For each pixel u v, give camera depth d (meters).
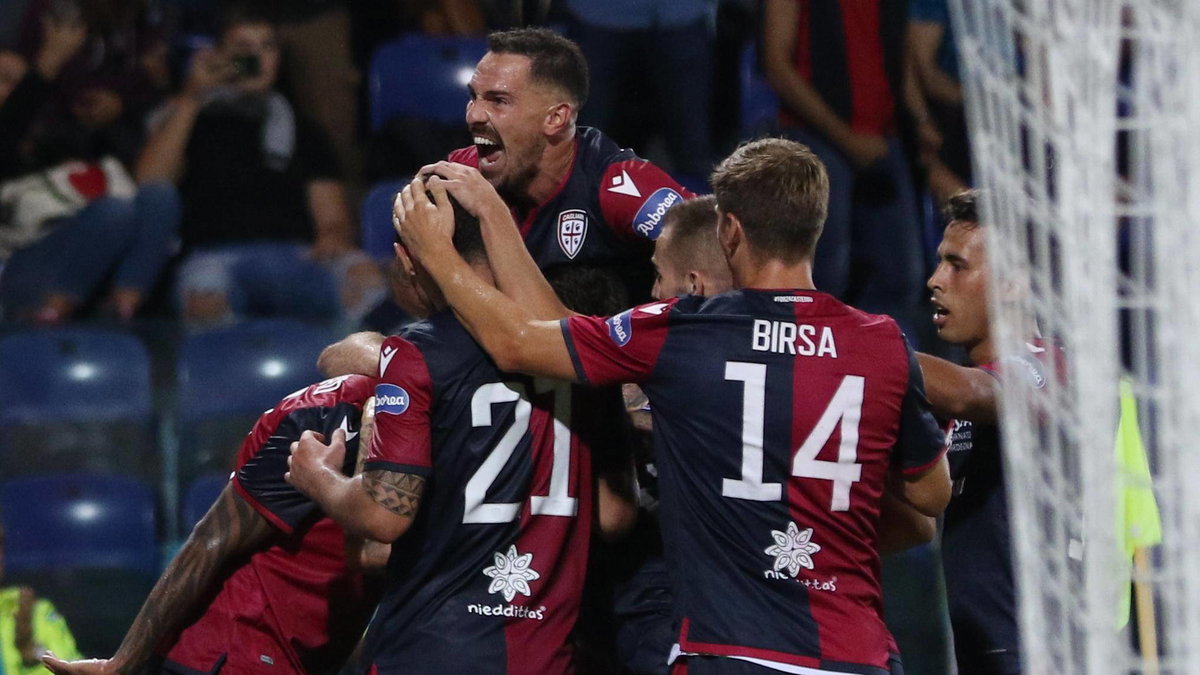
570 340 10.69
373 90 28.20
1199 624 6.40
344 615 12.73
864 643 10.62
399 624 11.21
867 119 23.84
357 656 15.15
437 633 11.05
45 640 19.16
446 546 11.08
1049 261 6.74
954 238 12.37
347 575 12.55
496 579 11.11
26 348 23.42
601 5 24.41
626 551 13.54
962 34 6.75
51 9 26.19
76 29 26.31
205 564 12.28
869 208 23.94
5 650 18.91
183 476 23.27
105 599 22.27
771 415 10.54
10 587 21.62
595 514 11.86
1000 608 12.40
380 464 10.77
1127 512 9.90
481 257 11.11
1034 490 6.86
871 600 10.89
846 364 10.60
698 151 25.11
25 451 22.98
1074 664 6.69
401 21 29.27
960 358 16.33
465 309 10.81
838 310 10.78
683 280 12.19
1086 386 6.53
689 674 10.71
